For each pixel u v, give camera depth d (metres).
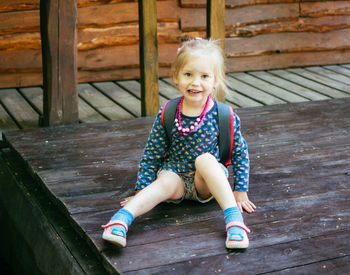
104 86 5.68
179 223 2.57
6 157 3.78
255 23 6.36
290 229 2.52
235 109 4.75
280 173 3.25
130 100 5.18
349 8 6.74
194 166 2.71
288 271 2.17
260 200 2.85
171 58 6.04
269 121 4.39
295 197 2.89
